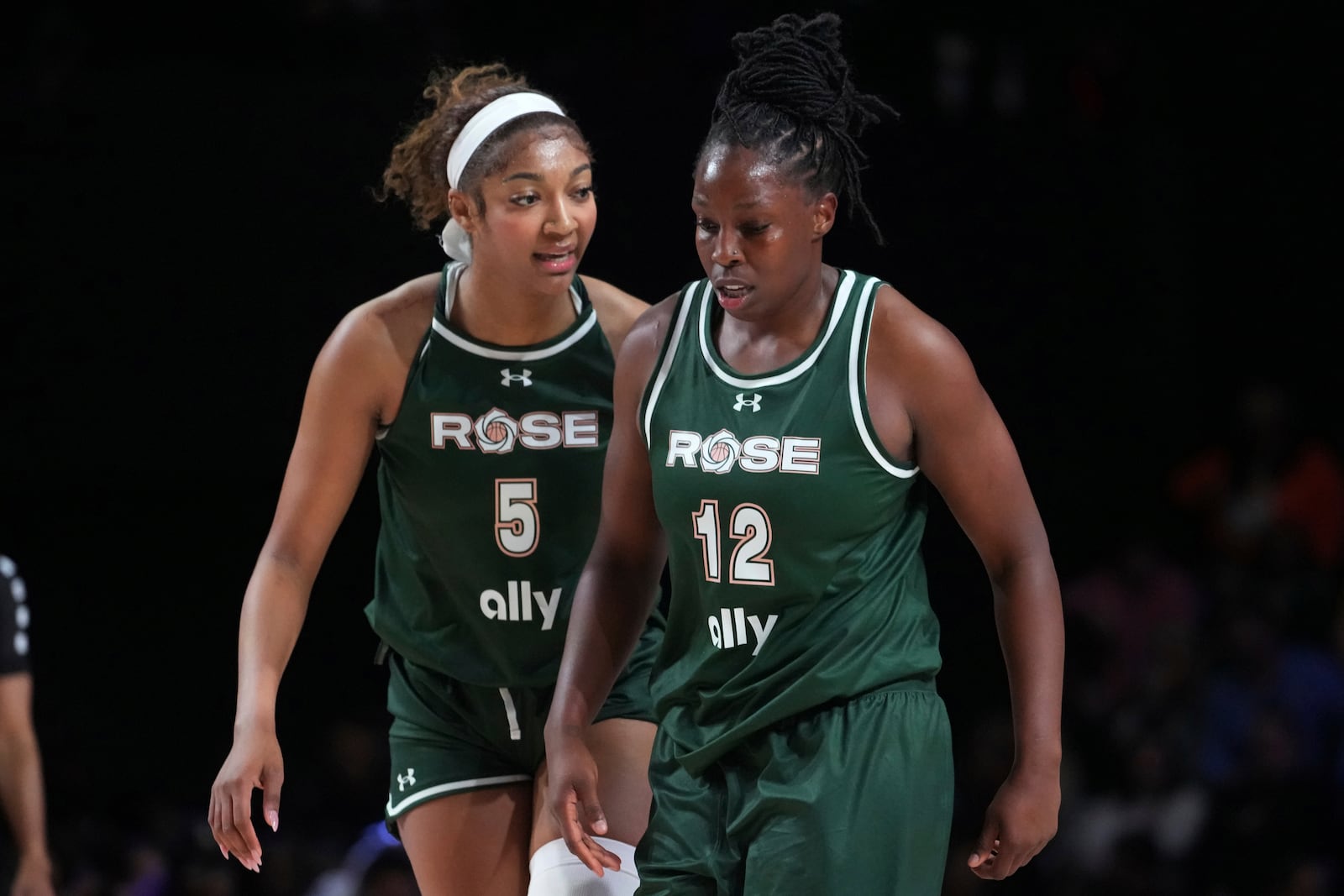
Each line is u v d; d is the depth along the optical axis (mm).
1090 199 28453
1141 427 28781
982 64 28453
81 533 28328
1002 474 9273
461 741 11812
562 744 9844
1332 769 24125
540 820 11188
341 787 25516
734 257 8938
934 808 9227
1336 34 30188
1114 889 22938
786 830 9086
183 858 23766
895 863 9039
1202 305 30281
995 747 23875
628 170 26453
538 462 11141
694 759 9570
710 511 9258
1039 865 23797
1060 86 28719
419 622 11781
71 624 28219
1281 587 26656
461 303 11016
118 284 25969
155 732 28266
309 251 26078
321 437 10992
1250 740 23969
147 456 26266
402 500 11461
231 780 10008
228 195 25969
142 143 25844
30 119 25750
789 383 9164
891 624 9312
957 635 28484
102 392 26141
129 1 27953
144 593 28422
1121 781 24547
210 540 28484
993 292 28016
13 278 25828
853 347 9125
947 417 9109
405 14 28281
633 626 10219
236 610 28547
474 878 11609
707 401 9328
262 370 26203
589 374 11148
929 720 9289
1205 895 22797
